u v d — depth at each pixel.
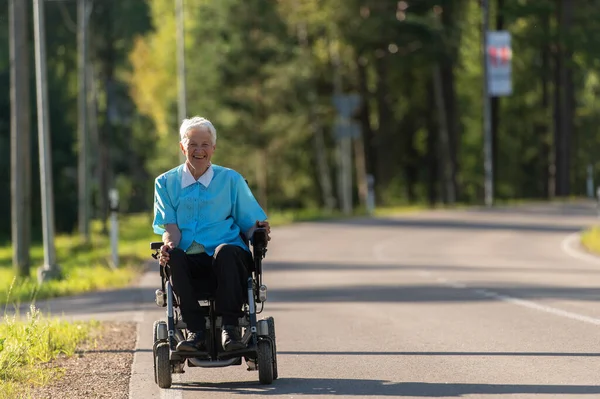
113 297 44.34
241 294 19.95
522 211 112.00
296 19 148.25
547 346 25.09
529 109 187.25
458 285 44.75
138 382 21.94
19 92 60.91
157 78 156.00
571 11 165.62
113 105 128.75
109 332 31.39
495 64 129.00
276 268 57.44
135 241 98.44
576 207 119.25
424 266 57.03
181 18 113.44
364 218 107.69
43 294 47.50
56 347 27.22
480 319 31.62
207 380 21.88
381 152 146.62
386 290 43.41
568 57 172.12
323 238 81.75
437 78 154.62
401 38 140.50
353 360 24.09
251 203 20.55
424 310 34.91
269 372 20.69
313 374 22.25
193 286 20.27
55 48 131.25
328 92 157.12
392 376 21.59
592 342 25.53
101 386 21.73
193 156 20.42
